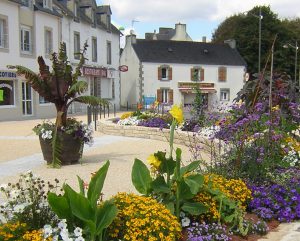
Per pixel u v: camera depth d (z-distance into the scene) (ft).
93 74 125.18
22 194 14.28
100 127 57.93
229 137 24.64
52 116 99.30
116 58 144.25
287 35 189.26
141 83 152.66
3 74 86.12
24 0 94.22
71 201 12.82
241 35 184.96
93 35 127.65
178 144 43.73
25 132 57.88
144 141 46.96
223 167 22.04
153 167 17.42
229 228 16.66
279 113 29.35
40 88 30.89
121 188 23.75
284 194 20.02
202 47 168.66
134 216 14.08
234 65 168.14
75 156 32.09
